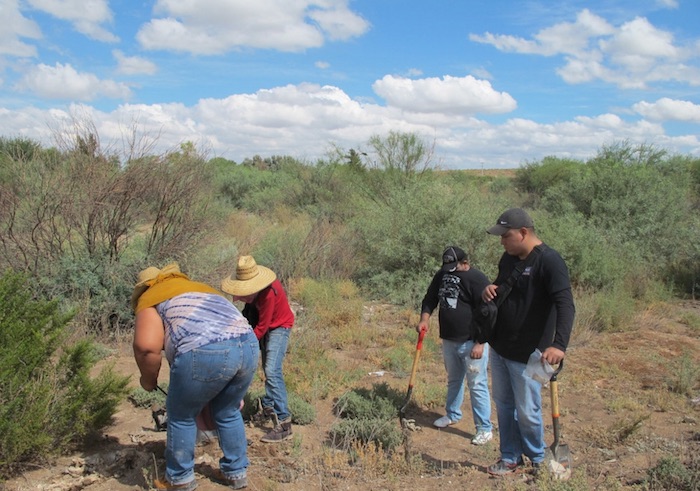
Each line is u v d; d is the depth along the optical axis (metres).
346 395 5.75
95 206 7.41
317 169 20.78
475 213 11.05
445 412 6.04
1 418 3.86
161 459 4.29
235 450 3.92
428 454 5.02
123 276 7.58
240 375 3.72
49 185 7.36
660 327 9.18
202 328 3.58
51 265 7.30
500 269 4.34
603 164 16.23
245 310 5.01
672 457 4.33
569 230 11.78
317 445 4.94
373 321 9.15
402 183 16.69
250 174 25.95
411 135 17.73
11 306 4.50
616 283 10.92
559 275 3.98
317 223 13.63
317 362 6.87
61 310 7.04
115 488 3.93
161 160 7.96
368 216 12.68
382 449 4.86
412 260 10.87
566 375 6.90
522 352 4.14
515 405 4.36
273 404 4.88
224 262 8.86
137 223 7.96
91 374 6.02
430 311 5.41
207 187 8.97
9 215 7.11
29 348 4.28
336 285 10.59
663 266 12.83
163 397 5.36
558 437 4.22
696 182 23.55
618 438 5.16
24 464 4.05
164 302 3.71
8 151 7.52
